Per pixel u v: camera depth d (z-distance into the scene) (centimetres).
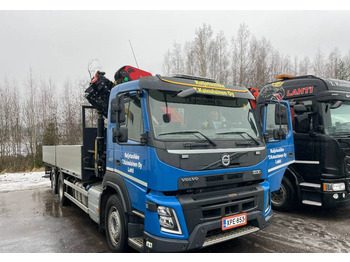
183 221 316
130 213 371
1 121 2691
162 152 324
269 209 420
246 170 382
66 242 486
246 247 434
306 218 597
